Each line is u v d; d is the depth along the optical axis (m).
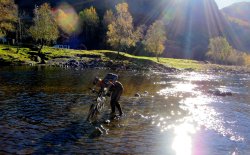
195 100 34.59
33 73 62.19
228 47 177.00
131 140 18.14
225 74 102.69
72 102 29.55
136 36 137.00
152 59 130.38
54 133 18.95
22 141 17.23
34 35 119.06
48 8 132.50
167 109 28.11
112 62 105.19
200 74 95.31
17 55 100.00
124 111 26.41
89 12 191.50
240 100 36.19
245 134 20.28
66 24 181.88
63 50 125.25
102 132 19.25
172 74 85.94
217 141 18.58
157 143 17.78
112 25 133.88
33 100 30.06
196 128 21.48
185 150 16.80
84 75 62.03
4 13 119.06
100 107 24.03
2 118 22.36
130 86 46.81
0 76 53.81
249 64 189.00
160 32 131.00
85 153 15.63
